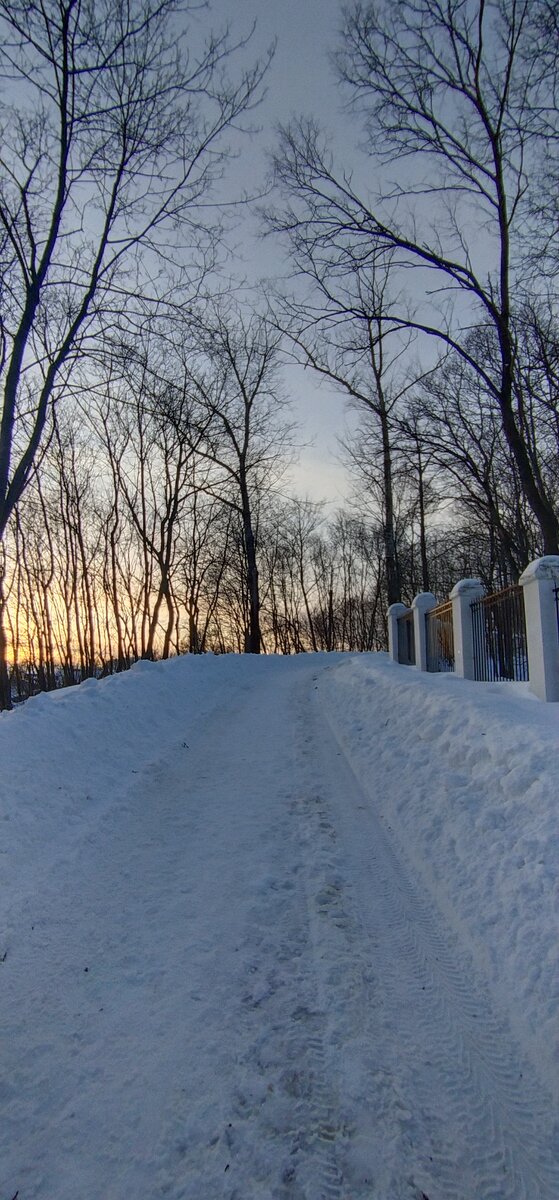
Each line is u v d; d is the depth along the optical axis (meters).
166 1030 2.94
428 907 4.12
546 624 7.07
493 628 9.35
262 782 6.78
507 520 20.19
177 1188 2.17
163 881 4.46
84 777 6.39
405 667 13.74
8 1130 2.40
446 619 11.52
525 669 8.15
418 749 6.61
